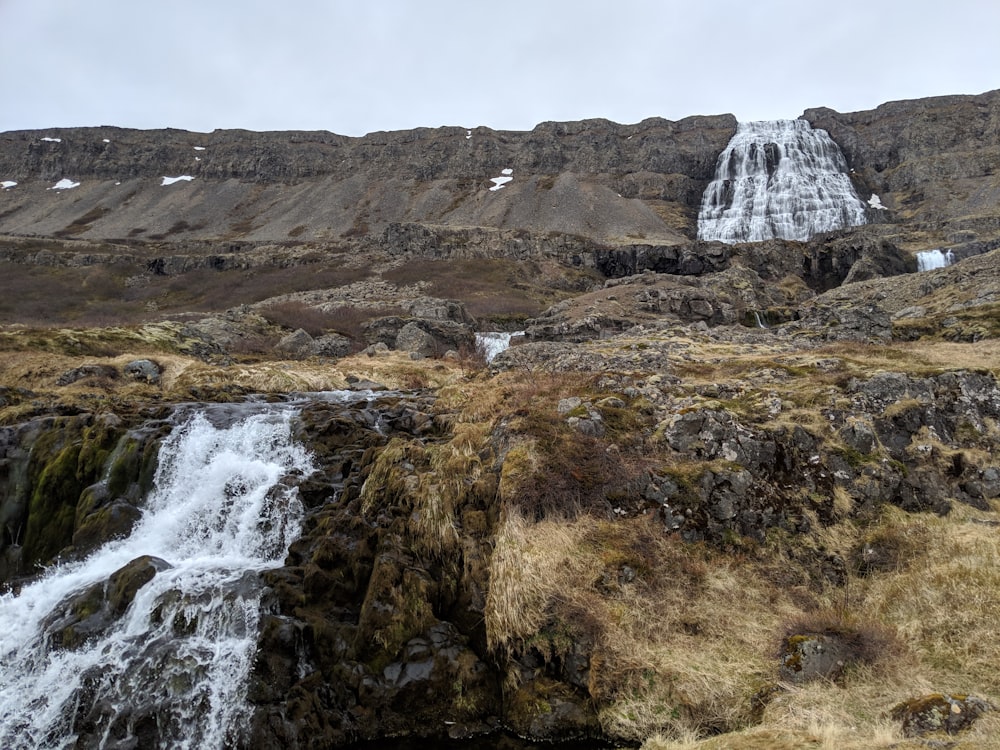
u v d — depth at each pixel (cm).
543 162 16525
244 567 1162
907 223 11356
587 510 1111
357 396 2338
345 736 897
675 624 953
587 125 17650
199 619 1027
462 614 1041
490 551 1086
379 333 4769
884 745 679
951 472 1216
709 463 1190
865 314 3394
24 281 9456
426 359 3816
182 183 17588
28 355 2622
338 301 6862
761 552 1088
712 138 15550
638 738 828
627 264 9800
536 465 1154
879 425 1289
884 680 834
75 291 9219
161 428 1608
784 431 1254
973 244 8344
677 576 1022
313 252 10850
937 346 2822
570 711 877
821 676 849
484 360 4112
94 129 18862
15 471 1544
